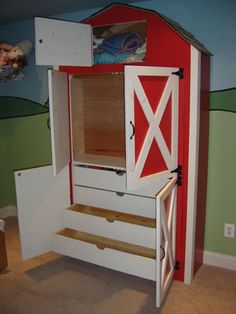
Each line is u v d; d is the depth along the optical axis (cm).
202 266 253
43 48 207
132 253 225
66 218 251
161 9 241
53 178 247
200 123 215
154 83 186
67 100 242
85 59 230
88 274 241
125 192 237
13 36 321
